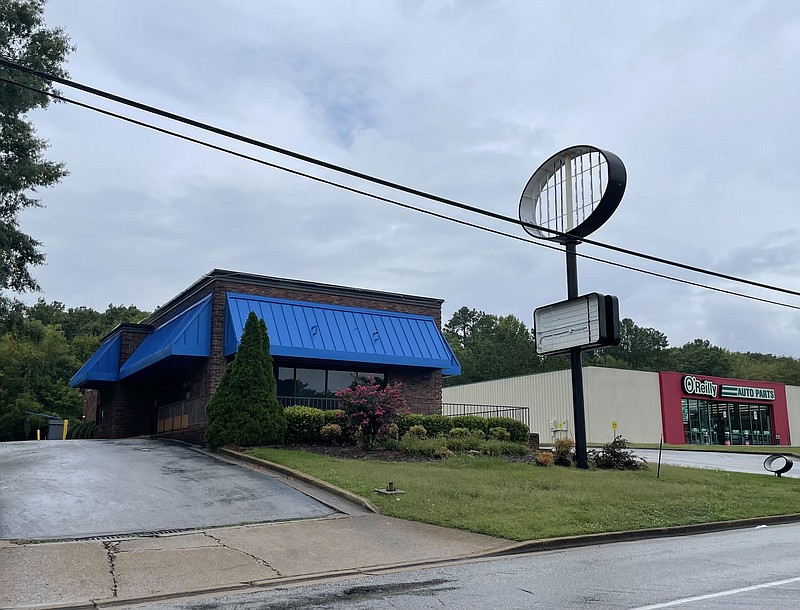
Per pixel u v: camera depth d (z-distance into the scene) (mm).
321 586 8664
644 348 97438
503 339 90125
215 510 12945
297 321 24688
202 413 23781
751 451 36438
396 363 25641
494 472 17516
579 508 13664
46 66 27469
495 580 8656
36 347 59156
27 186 28297
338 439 21922
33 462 17422
